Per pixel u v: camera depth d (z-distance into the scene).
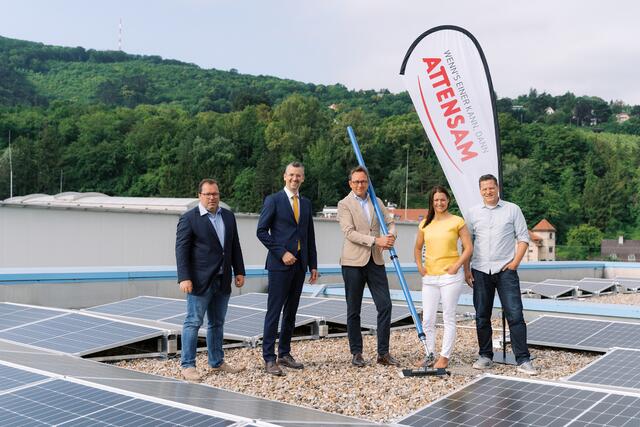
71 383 3.55
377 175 98.56
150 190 98.56
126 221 16.62
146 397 3.21
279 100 179.88
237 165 99.06
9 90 168.38
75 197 25.84
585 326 7.59
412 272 15.82
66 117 114.81
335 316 8.52
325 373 6.11
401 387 5.52
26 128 109.81
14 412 3.09
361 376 5.96
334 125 105.88
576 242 87.06
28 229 15.49
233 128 104.25
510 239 6.28
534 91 196.25
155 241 17.02
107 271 10.84
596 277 20.25
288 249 6.09
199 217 5.74
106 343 6.40
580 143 101.81
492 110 7.01
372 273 6.53
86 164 100.38
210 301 5.92
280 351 6.38
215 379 5.86
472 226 6.39
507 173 93.31
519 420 3.51
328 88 195.75
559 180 97.38
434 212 6.34
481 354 6.45
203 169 95.44
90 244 16.17
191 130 102.50
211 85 190.88
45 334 6.74
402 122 107.81
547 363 6.69
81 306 10.52
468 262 6.49
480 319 6.41
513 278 6.23
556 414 3.54
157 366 6.52
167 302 9.28
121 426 2.83
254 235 18.09
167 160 101.00
